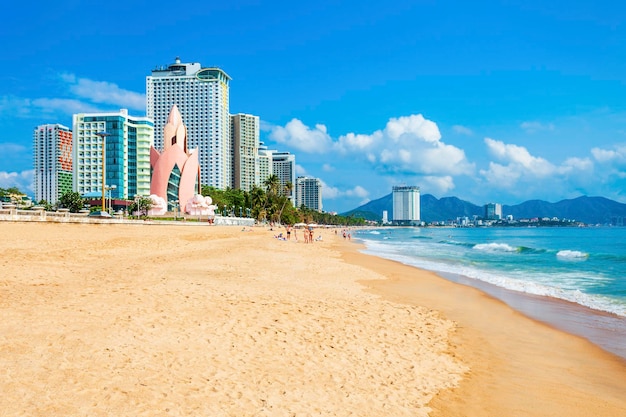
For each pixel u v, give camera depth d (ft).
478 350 34.01
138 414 18.44
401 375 26.89
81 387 20.61
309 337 32.99
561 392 26.18
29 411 17.94
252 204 483.92
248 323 35.45
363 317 41.75
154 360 25.07
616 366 31.53
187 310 38.11
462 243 248.32
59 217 163.22
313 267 86.17
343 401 22.11
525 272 96.99
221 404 20.21
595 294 64.85
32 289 44.21
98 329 30.17
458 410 22.74
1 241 94.99
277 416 19.61
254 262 86.02
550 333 40.60
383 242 267.59
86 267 64.49
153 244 117.19
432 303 53.78
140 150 490.49
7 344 25.85
